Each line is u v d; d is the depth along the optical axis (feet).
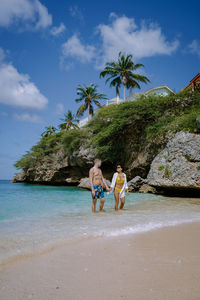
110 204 28.22
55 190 65.36
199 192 36.88
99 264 7.59
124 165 65.10
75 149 86.02
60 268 7.29
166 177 39.04
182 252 8.89
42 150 117.60
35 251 9.08
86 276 6.63
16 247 9.60
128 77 107.45
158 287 5.84
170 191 41.39
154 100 59.16
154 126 52.80
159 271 6.91
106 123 72.90
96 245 9.98
